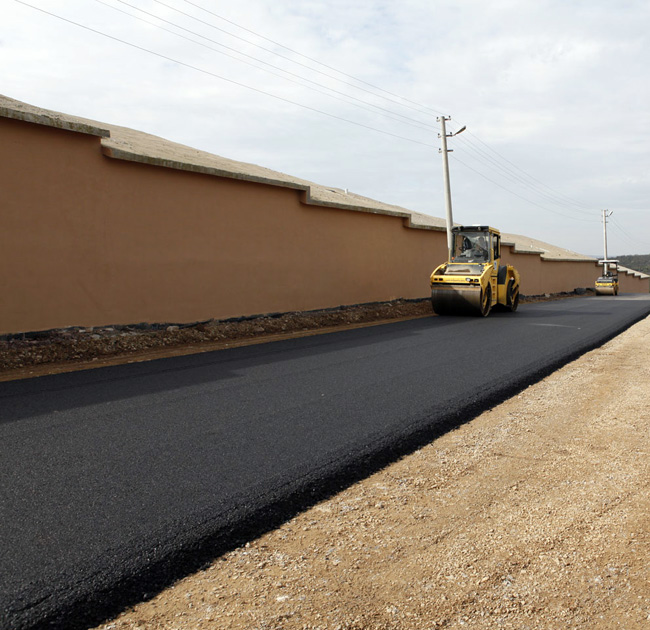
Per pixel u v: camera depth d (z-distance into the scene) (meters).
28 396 6.48
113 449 4.73
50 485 3.98
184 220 11.99
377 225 19.09
